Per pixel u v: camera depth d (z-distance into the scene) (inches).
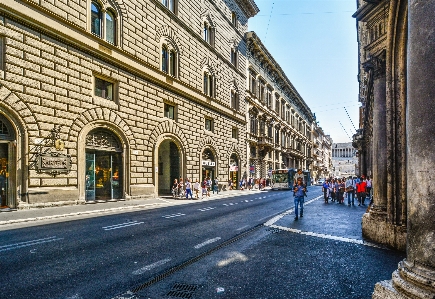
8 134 510.9
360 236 322.7
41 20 544.7
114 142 733.3
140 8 807.7
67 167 589.9
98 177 688.4
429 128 118.0
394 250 262.8
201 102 1099.9
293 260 233.3
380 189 304.0
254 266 218.7
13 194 509.4
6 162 513.3
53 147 566.6
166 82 894.4
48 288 174.1
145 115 813.2
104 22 700.7
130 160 755.4
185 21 1023.0
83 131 630.5
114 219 449.1
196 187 910.4
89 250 259.8
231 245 283.7
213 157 1219.2
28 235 322.3
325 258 238.7
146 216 486.9
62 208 543.5
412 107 128.0
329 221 434.3
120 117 729.0
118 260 231.0
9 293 166.2
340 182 779.4
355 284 183.5
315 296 166.1
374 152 317.1
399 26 255.6
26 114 523.5
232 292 171.0
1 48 497.0
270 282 186.7
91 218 458.9
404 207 263.7
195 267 215.8
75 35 613.6
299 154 2709.2
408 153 131.0
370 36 322.0
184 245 281.6
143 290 172.9
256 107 1701.5
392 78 270.1
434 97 117.3
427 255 115.0
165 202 727.7
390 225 273.9
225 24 1339.8
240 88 1485.0
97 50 660.1
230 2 1413.6
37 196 532.4
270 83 2005.4
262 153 1791.3
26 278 190.4
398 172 272.7
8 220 400.5
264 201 805.9
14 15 503.2
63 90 591.2
